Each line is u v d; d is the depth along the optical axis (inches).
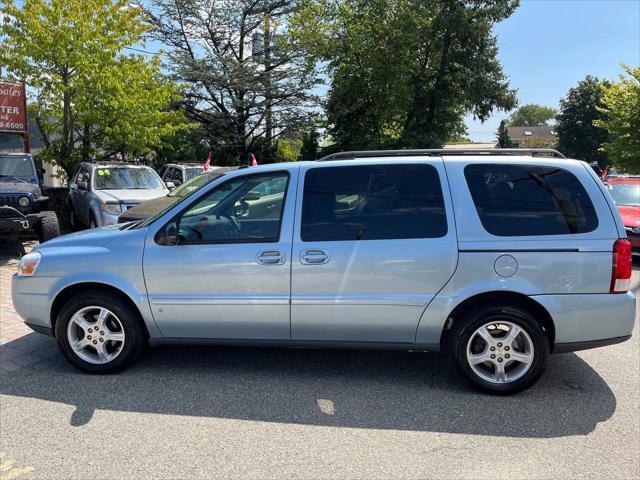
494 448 130.9
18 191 360.2
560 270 153.6
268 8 1127.6
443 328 159.6
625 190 473.7
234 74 1042.7
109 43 534.0
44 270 173.0
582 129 2235.5
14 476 117.7
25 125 473.1
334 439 134.9
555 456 127.3
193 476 118.3
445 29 1007.6
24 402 154.6
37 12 508.4
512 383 158.4
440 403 155.5
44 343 205.0
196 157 1109.7
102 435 136.1
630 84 799.1
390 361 188.2
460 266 155.5
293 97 1117.7
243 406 152.8
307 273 160.2
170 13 1062.4
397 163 165.3
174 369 179.6
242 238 165.2
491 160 162.9
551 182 158.9
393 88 1040.8
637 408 152.9
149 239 168.6
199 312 166.7
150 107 583.2
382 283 158.1
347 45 1031.6
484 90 1059.3
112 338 173.2
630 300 154.3
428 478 118.1
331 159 175.3
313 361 187.8
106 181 455.5
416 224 159.5
